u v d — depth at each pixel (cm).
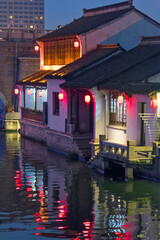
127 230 1755
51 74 3631
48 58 4281
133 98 2738
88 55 3662
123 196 2233
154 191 2309
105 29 3797
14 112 4903
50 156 3381
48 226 1797
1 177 2661
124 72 3034
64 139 3472
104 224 1823
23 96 4516
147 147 2484
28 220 1867
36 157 3331
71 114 3391
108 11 4106
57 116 3612
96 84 2995
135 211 1991
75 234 1711
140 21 3881
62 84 3350
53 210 2009
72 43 3891
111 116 3019
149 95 2473
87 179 2605
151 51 3219
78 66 3488
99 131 3067
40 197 2225
